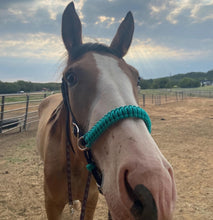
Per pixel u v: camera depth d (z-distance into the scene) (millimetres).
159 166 1017
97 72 1486
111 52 1716
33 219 3174
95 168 1459
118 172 1094
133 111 1220
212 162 5586
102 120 1255
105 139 1253
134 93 1490
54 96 4215
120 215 1104
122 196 1059
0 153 5957
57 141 2133
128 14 1911
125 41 1911
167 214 945
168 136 8352
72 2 1815
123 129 1173
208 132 9086
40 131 3199
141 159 1035
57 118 2199
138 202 1028
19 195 3797
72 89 1573
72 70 1568
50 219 2328
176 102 23328
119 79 1465
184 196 3936
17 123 9477
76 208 3279
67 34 1854
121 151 1121
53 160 2135
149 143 1114
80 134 1568
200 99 27734
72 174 2096
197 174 4848
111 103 1321
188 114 14484
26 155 5836
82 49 1717
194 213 3424
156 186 966
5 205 3486
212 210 3508
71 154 2018
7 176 4504
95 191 2297
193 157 5965
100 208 3596
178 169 5129
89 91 1455
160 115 13891
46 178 2188
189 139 7934
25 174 4637
